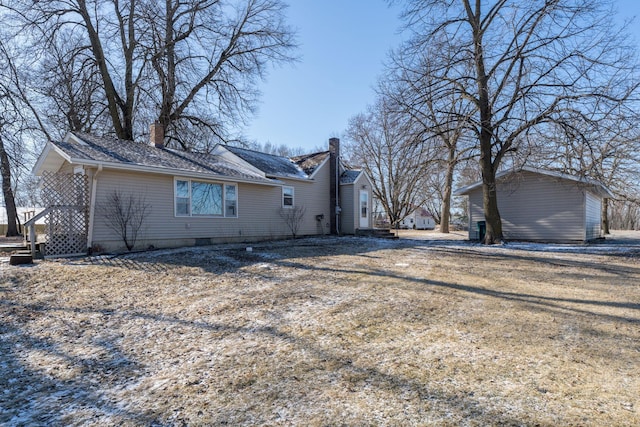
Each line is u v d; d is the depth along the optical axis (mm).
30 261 8617
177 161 13344
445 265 9383
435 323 4746
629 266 9148
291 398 2895
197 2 19125
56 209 9719
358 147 35438
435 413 2643
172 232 12367
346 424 2520
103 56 18188
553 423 2496
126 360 3756
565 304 5668
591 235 16438
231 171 14883
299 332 4453
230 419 2623
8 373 3488
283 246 13078
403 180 30344
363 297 6121
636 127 10805
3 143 18297
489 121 13281
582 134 11289
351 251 12180
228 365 3559
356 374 3303
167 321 4988
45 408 2854
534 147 12422
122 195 10953
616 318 4949
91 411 2801
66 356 3877
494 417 2578
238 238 14828
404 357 3670
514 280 7512
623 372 3303
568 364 3479
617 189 18188
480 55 12414
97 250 10328
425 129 13617
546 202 15242
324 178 19969
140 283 7145
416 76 13805
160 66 19047
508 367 3412
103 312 5406
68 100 18500
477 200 17203
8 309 5504
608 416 2574
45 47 17000
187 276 7762
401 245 14328
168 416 2693
